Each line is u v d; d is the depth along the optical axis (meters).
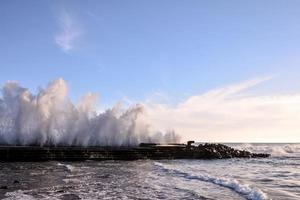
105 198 20.73
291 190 24.30
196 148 57.97
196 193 22.66
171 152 54.31
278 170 39.53
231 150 63.59
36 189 23.00
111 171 34.59
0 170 33.50
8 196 20.20
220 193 22.69
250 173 36.00
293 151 92.31
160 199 20.64
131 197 21.20
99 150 48.34
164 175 32.03
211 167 42.62
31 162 42.84
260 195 21.16
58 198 20.17
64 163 42.72
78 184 25.66
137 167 39.06
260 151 89.94
